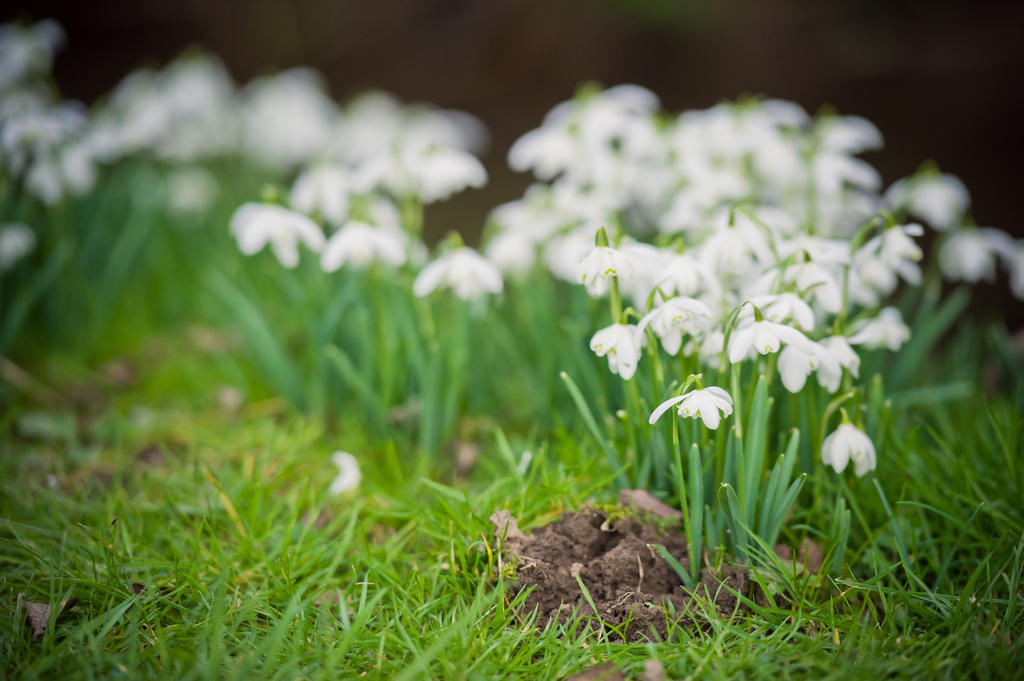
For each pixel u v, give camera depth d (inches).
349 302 101.7
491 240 116.1
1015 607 64.0
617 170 106.9
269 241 142.5
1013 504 76.0
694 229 102.8
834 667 59.5
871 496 77.4
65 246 118.0
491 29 325.4
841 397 71.4
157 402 115.6
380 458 96.7
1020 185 225.0
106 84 300.4
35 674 56.4
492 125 302.4
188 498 84.4
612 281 69.3
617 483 79.4
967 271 96.1
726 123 104.5
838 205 103.4
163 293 141.8
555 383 99.5
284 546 71.3
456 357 97.3
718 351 70.4
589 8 316.2
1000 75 275.3
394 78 326.3
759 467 67.5
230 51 321.4
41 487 88.4
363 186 102.2
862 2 299.9
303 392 105.3
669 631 64.5
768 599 65.4
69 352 122.6
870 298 85.3
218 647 57.2
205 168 165.9
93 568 68.3
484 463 91.4
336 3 325.7
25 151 118.5
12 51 129.0
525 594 66.1
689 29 309.4
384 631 62.5
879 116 281.4
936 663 58.6
